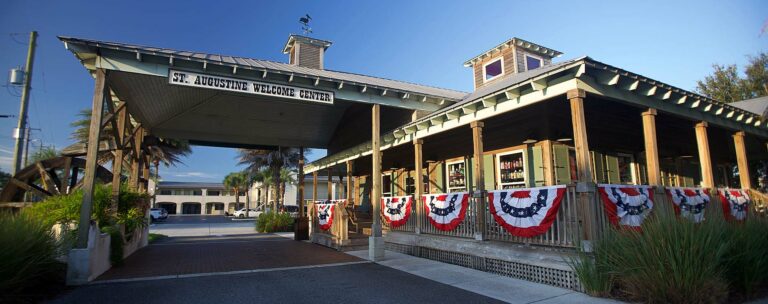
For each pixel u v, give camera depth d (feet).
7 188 34.27
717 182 42.83
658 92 21.90
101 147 29.48
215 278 21.74
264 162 105.70
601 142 30.89
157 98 31.96
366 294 18.11
